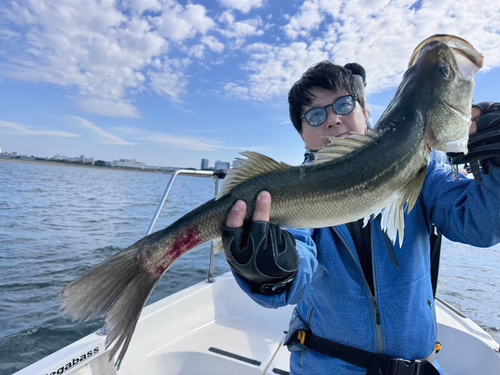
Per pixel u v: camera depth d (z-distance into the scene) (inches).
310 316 30.3
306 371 29.1
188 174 48.3
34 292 107.0
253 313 58.5
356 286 27.5
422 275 27.8
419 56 30.0
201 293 55.3
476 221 24.6
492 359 42.1
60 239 185.6
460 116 28.3
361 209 25.7
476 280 126.0
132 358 42.6
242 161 24.7
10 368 67.6
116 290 23.3
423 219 29.4
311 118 32.1
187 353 46.4
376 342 26.8
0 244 169.2
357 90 32.7
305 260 24.9
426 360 26.5
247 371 43.5
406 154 26.6
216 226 24.2
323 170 25.2
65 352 35.0
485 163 23.7
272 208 24.2
